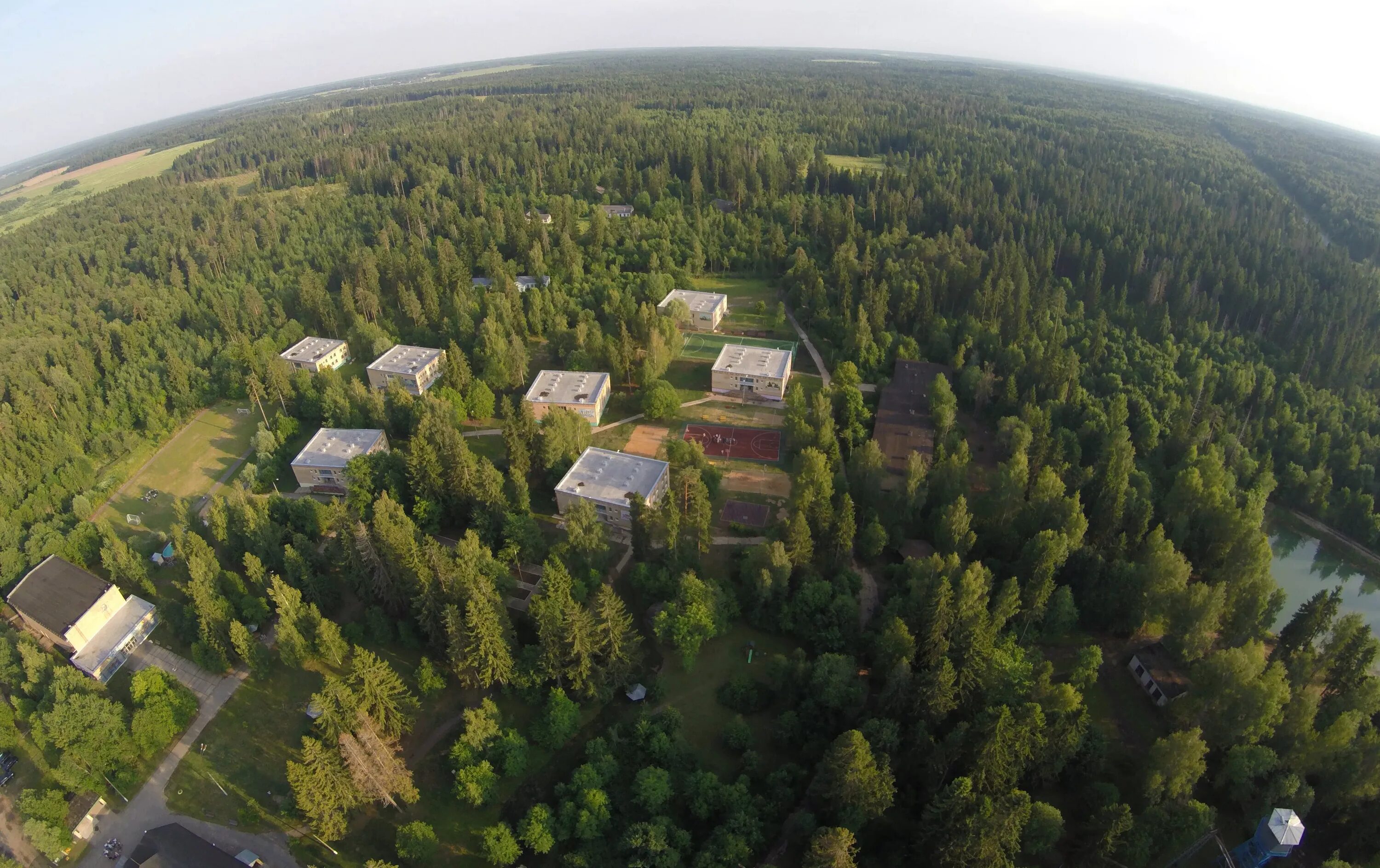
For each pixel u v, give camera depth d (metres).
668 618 106.06
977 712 86.75
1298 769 83.88
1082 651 98.25
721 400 180.12
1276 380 176.62
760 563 113.38
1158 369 173.12
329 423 165.00
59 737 93.44
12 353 197.00
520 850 83.44
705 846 79.94
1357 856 79.88
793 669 99.38
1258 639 104.31
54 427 169.00
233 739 101.06
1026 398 161.50
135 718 96.44
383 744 85.62
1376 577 135.88
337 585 122.69
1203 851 81.00
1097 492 128.88
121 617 119.06
